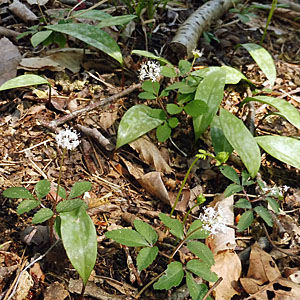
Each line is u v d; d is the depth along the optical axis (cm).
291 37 77
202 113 47
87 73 59
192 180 49
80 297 36
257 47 61
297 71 68
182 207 45
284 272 41
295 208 48
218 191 49
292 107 51
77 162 48
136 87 56
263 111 60
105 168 48
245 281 39
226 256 40
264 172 52
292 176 52
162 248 41
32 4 65
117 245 41
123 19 56
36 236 39
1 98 53
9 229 40
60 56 59
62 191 36
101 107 54
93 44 53
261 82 64
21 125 50
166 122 49
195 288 34
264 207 45
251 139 46
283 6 75
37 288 37
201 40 70
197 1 79
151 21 66
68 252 33
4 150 47
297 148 49
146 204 46
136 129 47
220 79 50
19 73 56
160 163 49
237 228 42
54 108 53
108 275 39
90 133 50
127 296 37
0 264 37
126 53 63
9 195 35
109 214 44
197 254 36
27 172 45
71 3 70
